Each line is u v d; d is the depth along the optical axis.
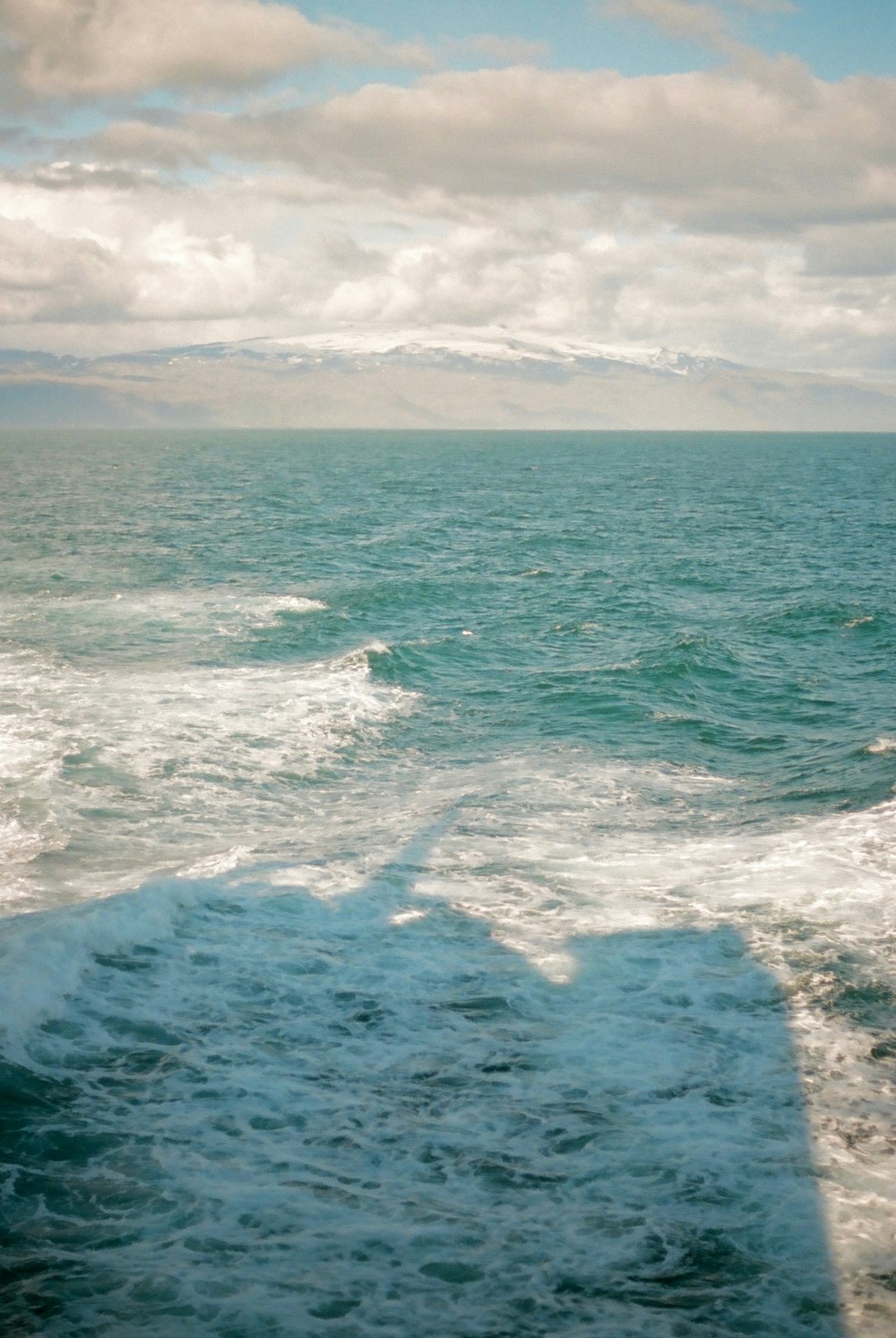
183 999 10.76
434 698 24.11
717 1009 10.78
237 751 19.53
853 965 11.65
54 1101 9.00
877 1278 7.20
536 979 11.41
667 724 22.31
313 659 27.33
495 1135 8.72
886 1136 8.73
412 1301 6.96
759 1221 7.73
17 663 25.72
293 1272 7.21
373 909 13.06
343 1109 9.04
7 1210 7.73
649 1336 6.69
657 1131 8.79
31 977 10.52
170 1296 6.96
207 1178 8.12
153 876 13.75
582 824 16.36
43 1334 6.61
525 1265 7.30
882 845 15.15
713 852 15.08
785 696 24.77
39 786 16.98
